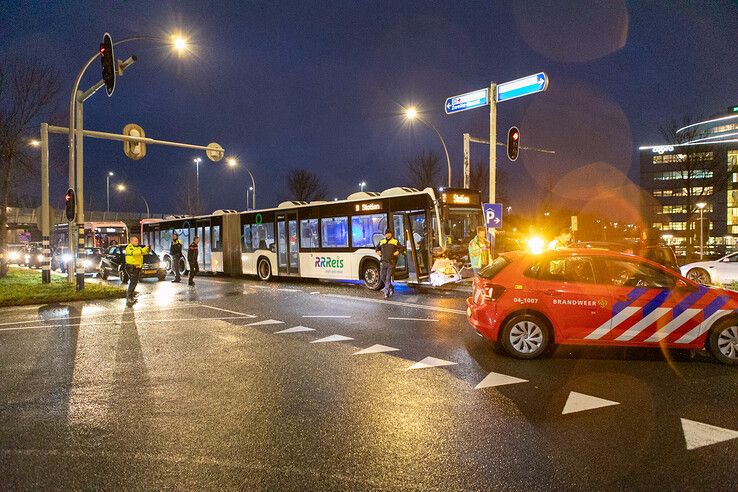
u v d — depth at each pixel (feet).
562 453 13.85
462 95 61.77
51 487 12.20
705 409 17.21
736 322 22.53
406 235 51.24
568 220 152.46
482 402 18.02
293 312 38.88
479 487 12.05
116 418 16.74
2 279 67.87
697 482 12.28
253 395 18.97
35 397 19.04
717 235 234.79
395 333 30.25
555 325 23.57
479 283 25.52
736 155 222.69
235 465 13.26
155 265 71.26
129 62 51.78
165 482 12.39
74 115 57.21
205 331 31.60
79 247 54.95
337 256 57.47
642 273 23.95
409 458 13.60
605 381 20.44
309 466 13.17
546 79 52.49
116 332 31.73
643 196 242.58
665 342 22.95
